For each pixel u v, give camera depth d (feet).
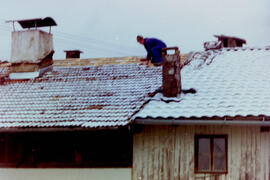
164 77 49.93
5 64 70.95
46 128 48.47
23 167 51.24
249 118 43.93
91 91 55.57
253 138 45.73
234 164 45.83
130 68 61.00
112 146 48.65
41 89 58.85
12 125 49.85
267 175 45.21
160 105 48.14
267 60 56.70
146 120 45.88
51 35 67.56
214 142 46.50
